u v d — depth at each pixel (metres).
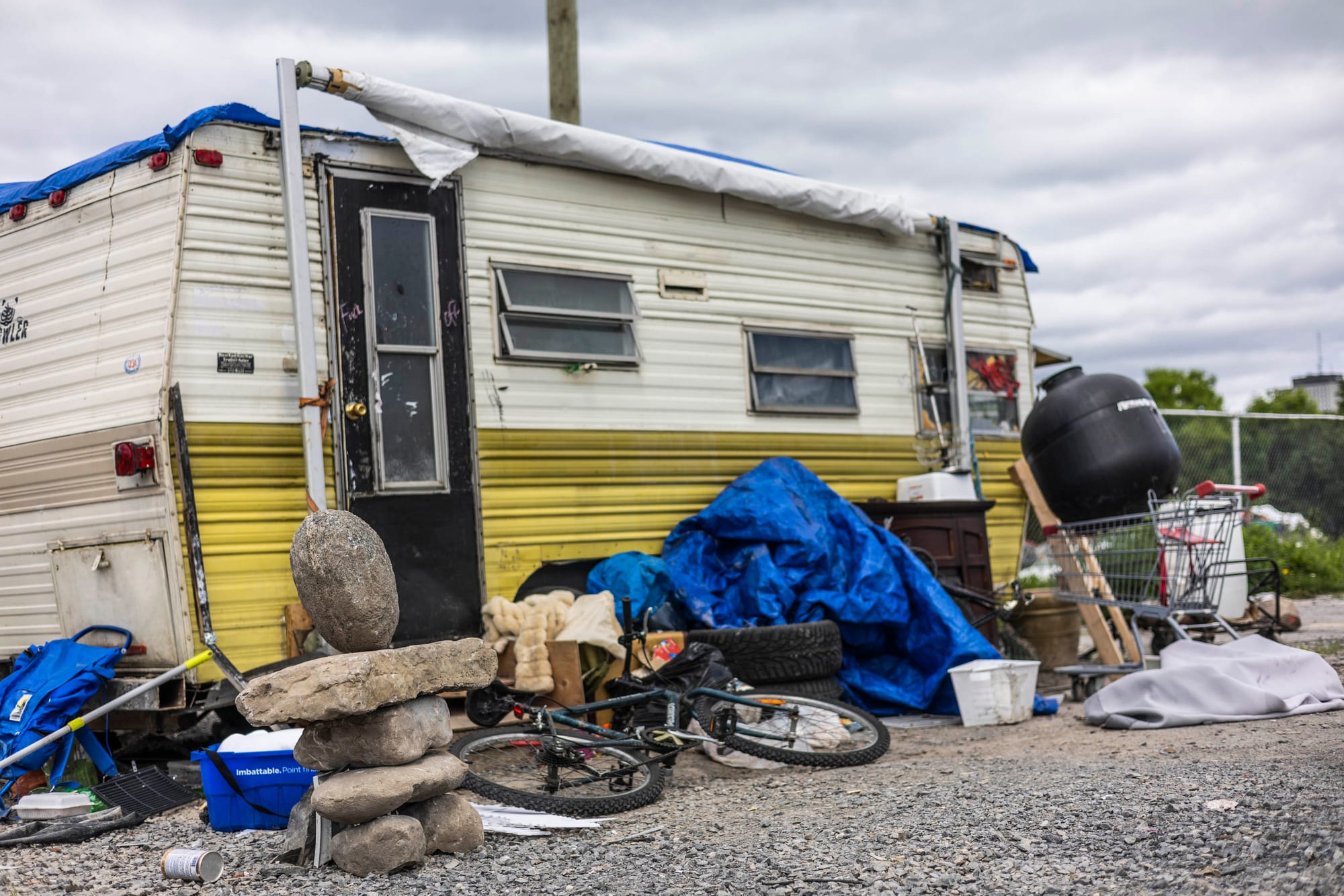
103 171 5.98
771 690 6.70
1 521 6.33
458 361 6.45
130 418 5.62
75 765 5.52
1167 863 3.47
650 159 7.18
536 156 6.86
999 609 8.15
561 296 6.93
